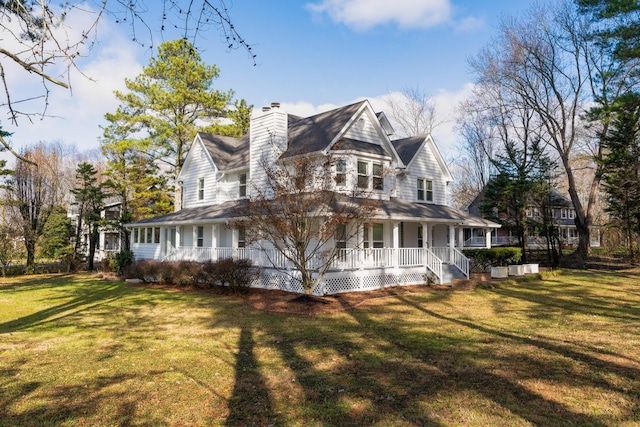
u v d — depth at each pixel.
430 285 18.89
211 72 30.94
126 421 4.80
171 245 25.47
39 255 29.16
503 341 8.62
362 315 11.83
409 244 22.23
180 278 18.61
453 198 58.34
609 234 36.72
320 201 13.70
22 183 28.11
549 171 34.62
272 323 10.66
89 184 30.61
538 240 41.38
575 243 51.59
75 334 9.38
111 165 31.11
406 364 7.01
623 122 26.44
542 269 26.12
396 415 4.94
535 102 32.81
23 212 27.92
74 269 29.67
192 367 6.83
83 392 5.69
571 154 37.31
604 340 8.65
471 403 5.29
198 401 5.39
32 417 4.89
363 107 18.88
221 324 10.52
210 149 24.69
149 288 18.38
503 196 31.66
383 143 20.11
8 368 6.77
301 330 9.80
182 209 26.52
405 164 21.94
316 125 19.89
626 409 5.10
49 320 11.19
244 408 5.17
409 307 13.25
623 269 27.61
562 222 52.12
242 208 15.84
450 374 6.46
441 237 24.66
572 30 30.61
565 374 6.41
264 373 6.54
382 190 19.61
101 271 28.38
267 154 19.70
